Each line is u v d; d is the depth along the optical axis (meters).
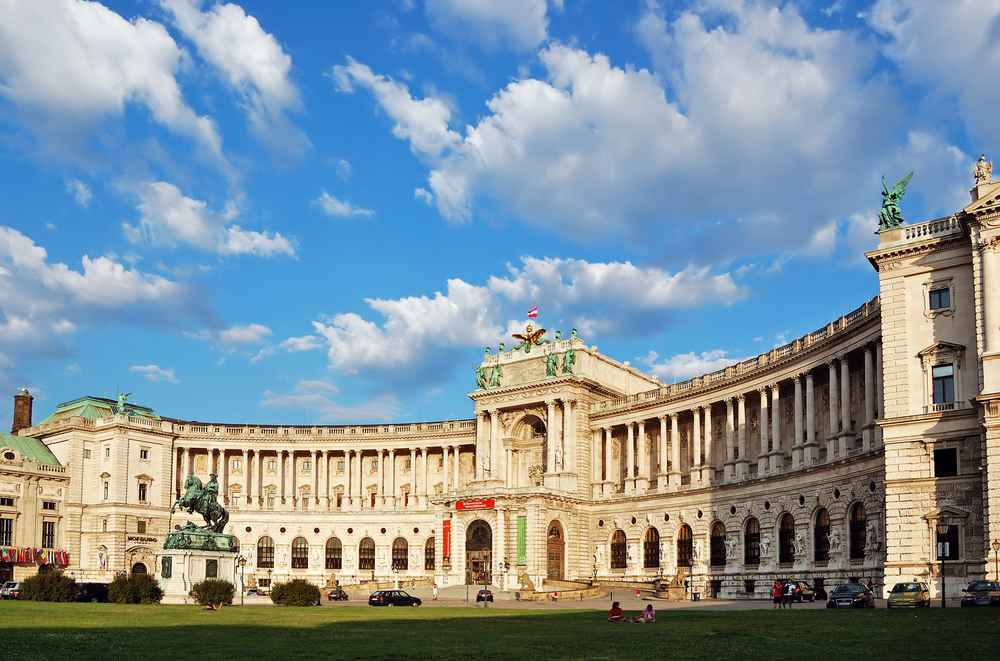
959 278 81.31
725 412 126.06
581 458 139.38
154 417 158.12
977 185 79.06
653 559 131.88
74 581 88.25
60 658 36.78
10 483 139.75
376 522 159.38
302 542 160.88
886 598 79.44
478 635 50.34
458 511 136.88
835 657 37.25
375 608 83.50
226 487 162.38
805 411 108.69
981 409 75.69
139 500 150.75
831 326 101.75
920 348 82.19
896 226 86.00
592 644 44.78
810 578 101.81
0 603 74.25
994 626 48.16
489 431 145.75
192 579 86.81
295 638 47.56
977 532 76.44
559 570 132.88
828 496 99.38
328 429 165.12
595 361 146.25
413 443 160.88
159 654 39.03
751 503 114.94
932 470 79.62
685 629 53.91
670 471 131.88
